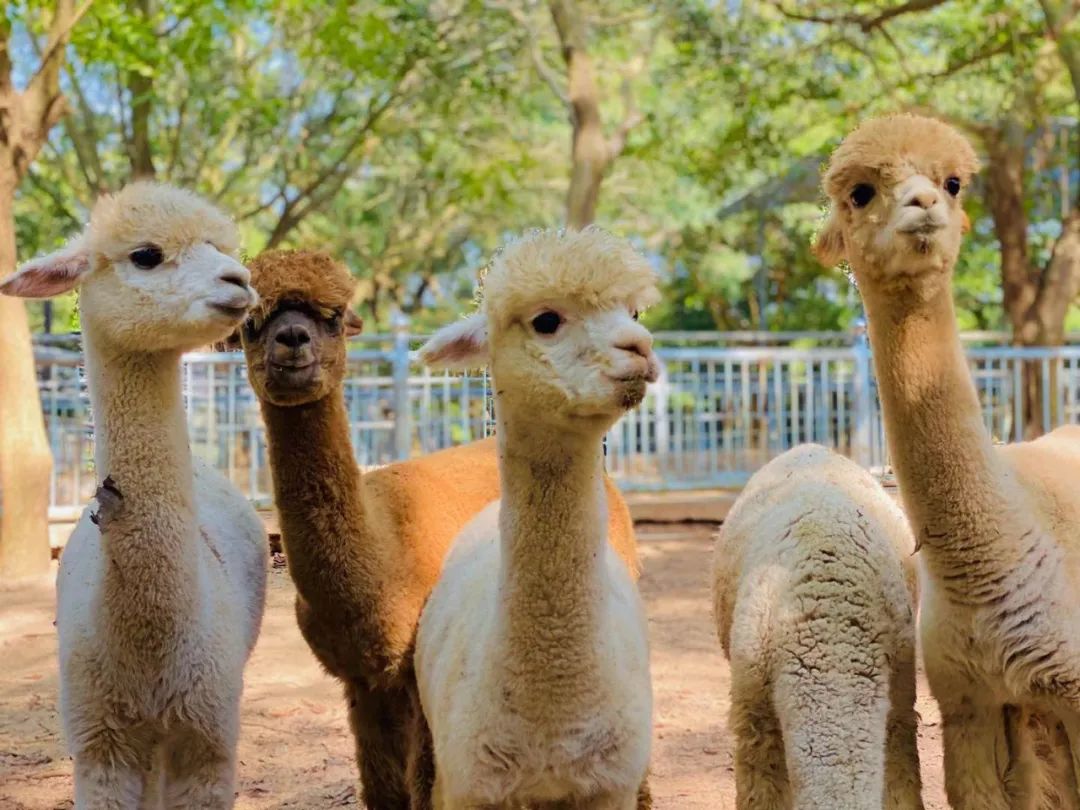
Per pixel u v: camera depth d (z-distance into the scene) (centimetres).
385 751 536
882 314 430
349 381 1399
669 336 1734
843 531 437
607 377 347
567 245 356
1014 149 1712
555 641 369
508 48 2027
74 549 493
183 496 446
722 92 1925
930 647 439
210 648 451
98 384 444
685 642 890
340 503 507
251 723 721
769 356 1519
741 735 445
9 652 885
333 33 1781
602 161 1705
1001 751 443
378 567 510
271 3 1727
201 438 1380
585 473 367
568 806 392
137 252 438
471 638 395
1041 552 426
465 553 456
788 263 2873
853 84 1861
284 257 518
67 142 2484
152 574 437
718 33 1856
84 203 2269
